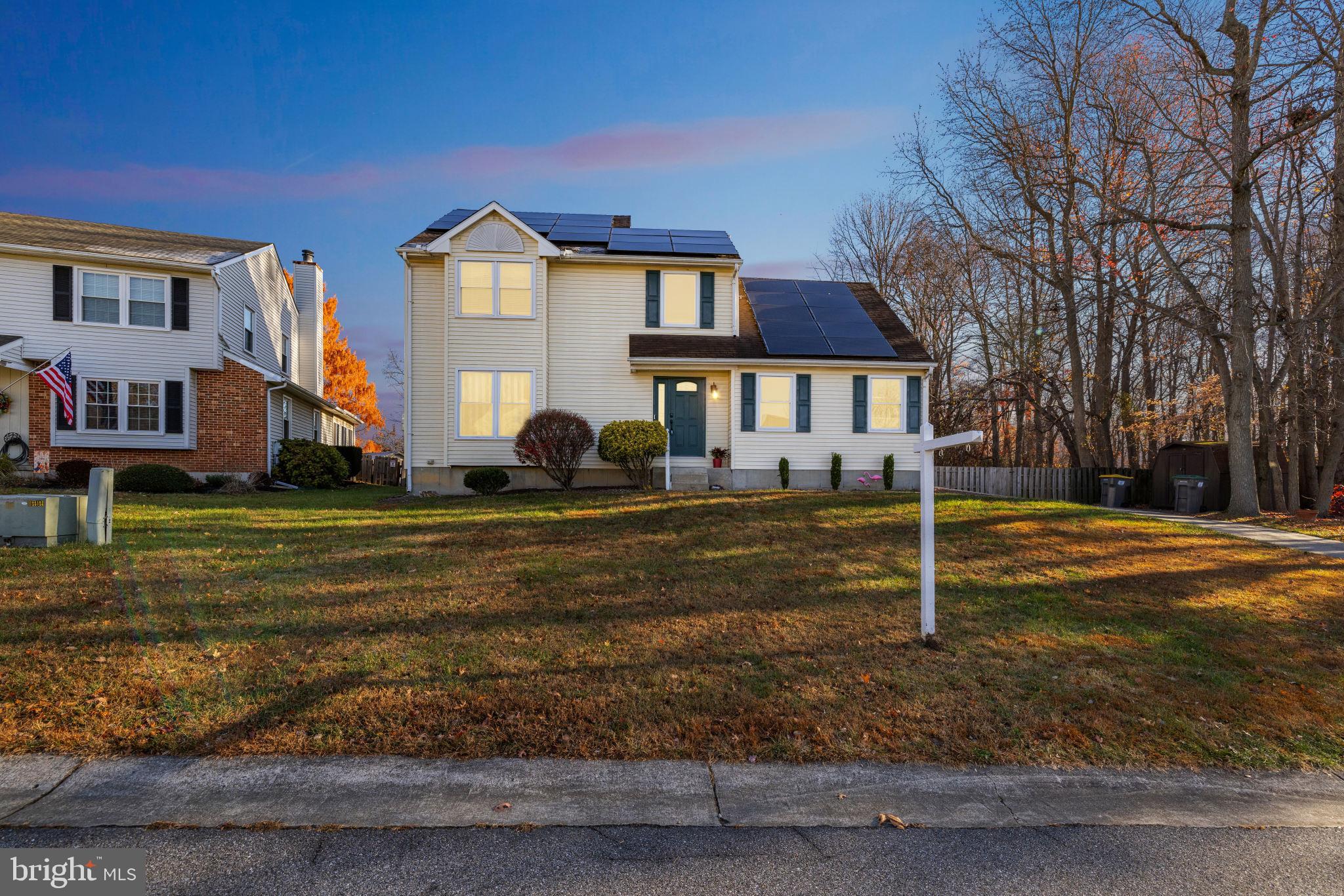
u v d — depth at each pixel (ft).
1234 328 50.80
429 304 54.54
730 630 20.26
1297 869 10.47
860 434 56.75
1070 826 11.60
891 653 18.89
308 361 87.71
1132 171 66.44
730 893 9.39
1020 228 72.95
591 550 29.45
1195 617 23.61
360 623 19.72
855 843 10.84
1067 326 77.20
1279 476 55.21
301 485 64.85
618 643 18.85
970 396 93.20
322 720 13.94
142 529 30.99
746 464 55.77
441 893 9.17
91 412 55.72
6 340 52.85
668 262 56.85
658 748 13.56
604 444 51.65
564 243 57.93
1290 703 16.97
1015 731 14.73
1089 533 36.29
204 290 59.82
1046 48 67.72
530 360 53.88
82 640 17.21
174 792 11.50
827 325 61.11
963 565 28.76
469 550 29.04
